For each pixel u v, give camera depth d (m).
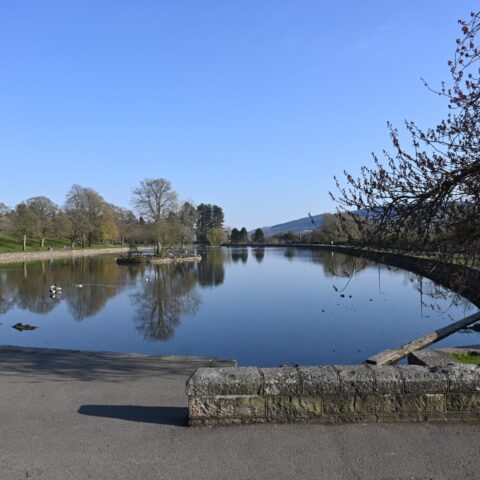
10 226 81.06
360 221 7.96
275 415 5.18
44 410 5.94
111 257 84.38
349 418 5.17
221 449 4.66
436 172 7.21
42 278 45.50
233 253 103.25
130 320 23.44
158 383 7.22
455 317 22.33
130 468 4.34
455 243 7.23
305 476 4.16
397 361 12.34
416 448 4.63
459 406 5.18
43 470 4.33
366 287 35.31
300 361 15.20
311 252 103.00
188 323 22.28
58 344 18.09
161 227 76.50
